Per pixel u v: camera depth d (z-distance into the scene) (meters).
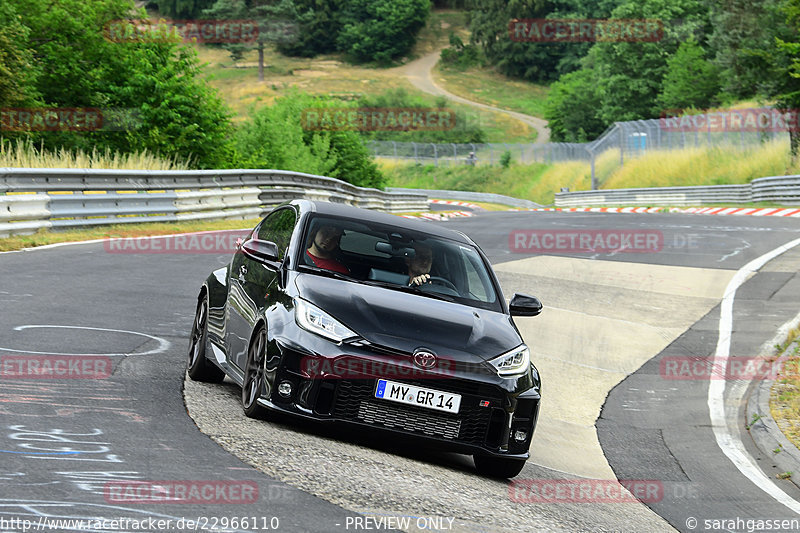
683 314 55.22
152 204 78.25
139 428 21.16
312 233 26.47
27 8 121.69
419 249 27.22
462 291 26.39
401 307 24.06
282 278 24.78
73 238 63.25
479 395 22.88
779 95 173.50
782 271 68.88
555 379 41.09
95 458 18.36
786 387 39.06
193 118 128.62
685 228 102.38
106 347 30.97
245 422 23.12
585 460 29.59
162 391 25.69
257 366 23.86
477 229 106.56
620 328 51.41
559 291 61.09
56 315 35.50
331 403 22.28
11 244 55.75
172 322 38.06
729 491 26.86
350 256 26.03
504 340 24.31
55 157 83.44
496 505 20.52
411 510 18.27
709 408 37.66
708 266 72.00
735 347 47.62
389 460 22.45
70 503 15.48
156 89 124.31
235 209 93.19
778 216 120.69
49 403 22.45
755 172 181.75
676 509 24.31
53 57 121.75
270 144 162.00
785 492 27.14
